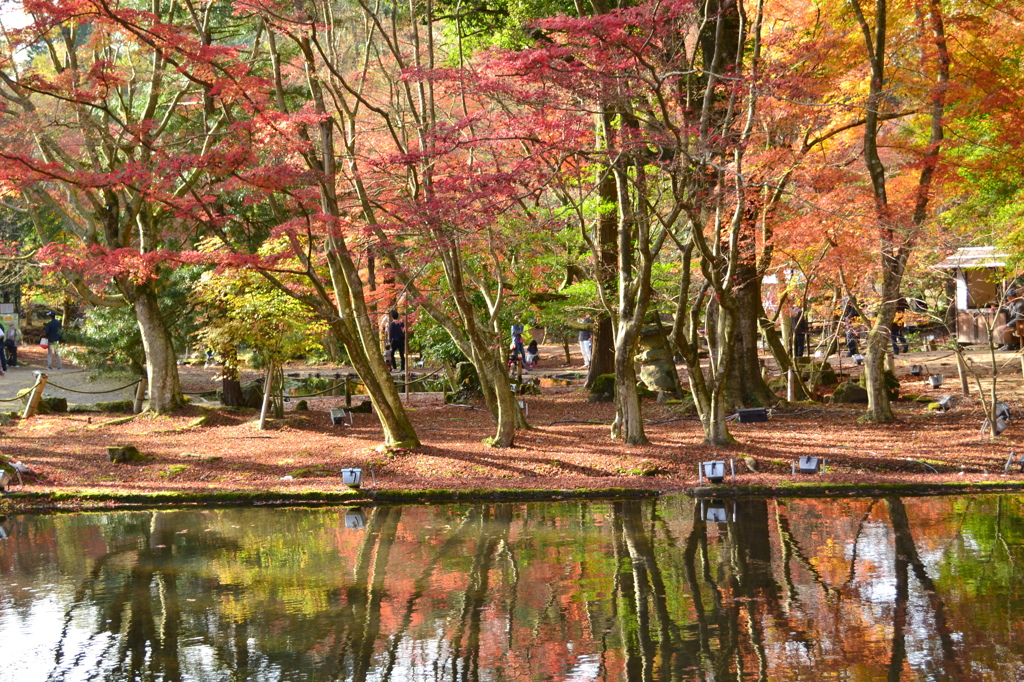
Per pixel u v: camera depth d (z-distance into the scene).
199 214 14.20
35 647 7.77
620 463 14.94
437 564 10.16
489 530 11.70
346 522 12.36
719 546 10.59
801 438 16.30
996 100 14.88
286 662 7.39
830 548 10.36
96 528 12.17
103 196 19.27
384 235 14.95
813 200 15.33
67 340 30.69
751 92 13.16
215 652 7.62
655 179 14.97
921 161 15.34
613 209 18.17
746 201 15.28
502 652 7.54
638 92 12.62
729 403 19.31
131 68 21.14
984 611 8.18
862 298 20.14
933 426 16.95
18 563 10.41
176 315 22.31
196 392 24.66
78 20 13.78
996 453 14.86
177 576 9.85
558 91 12.45
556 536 11.29
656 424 18.27
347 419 19.47
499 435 16.14
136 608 8.78
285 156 14.48
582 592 9.06
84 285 19.50
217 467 15.37
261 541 11.33
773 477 14.03
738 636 7.76
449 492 13.62
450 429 18.28
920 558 9.88
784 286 20.66
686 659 7.30
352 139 15.23
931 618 8.05
